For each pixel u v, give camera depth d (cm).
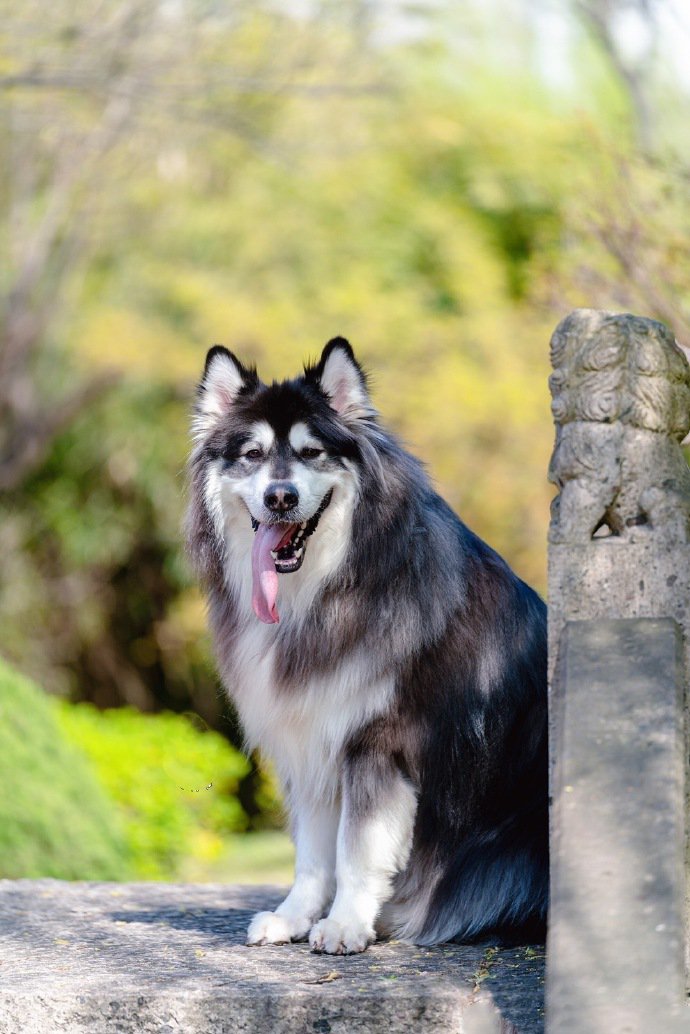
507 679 586
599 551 478
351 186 2041
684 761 446
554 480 493
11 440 1988
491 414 1652
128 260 2055
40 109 1797
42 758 941
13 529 2044
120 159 1961
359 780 568
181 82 1798
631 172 984
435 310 1909
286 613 586
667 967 400
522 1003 475
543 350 1670
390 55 2033
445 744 577
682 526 475
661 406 479
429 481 626
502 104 1981
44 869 883
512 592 604
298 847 600
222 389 637
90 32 1661
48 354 2006
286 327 1872
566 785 441
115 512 2073
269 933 575
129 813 1220
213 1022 482
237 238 2048
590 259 990
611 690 456
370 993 483
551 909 427
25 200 1950
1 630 2002
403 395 1733
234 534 612
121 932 618
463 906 576
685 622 472
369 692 568
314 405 606
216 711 2156
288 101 2022
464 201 1989
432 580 581
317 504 582
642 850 422
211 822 1376
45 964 540
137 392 2025
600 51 1870
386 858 565
